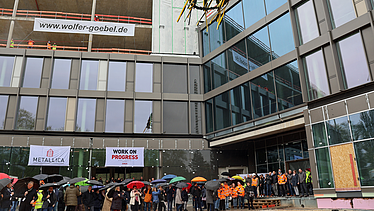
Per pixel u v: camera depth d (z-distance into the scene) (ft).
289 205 60.23
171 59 94.38
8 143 78.64
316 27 60.90
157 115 89.71
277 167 81.30
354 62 53.36
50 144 80.69
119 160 82.38
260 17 76.64
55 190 51.52
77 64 88.69
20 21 94.68
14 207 54.49
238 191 60.85
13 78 83.71
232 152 90.27
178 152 87.51
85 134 84.53
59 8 111.55
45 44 114.52
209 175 87.04
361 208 48.91
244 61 80.53
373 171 47.96
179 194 54.24
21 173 76.79
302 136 74.59
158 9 100.63
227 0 74.13
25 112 82.28
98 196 46.44
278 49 70.28
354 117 52.08
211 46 94.84
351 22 54.34
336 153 53.98
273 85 70.85
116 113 87.35
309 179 62.18
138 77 91.25
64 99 85.56
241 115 79.66
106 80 88.53
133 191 55.57
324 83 57.82
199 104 93.81
